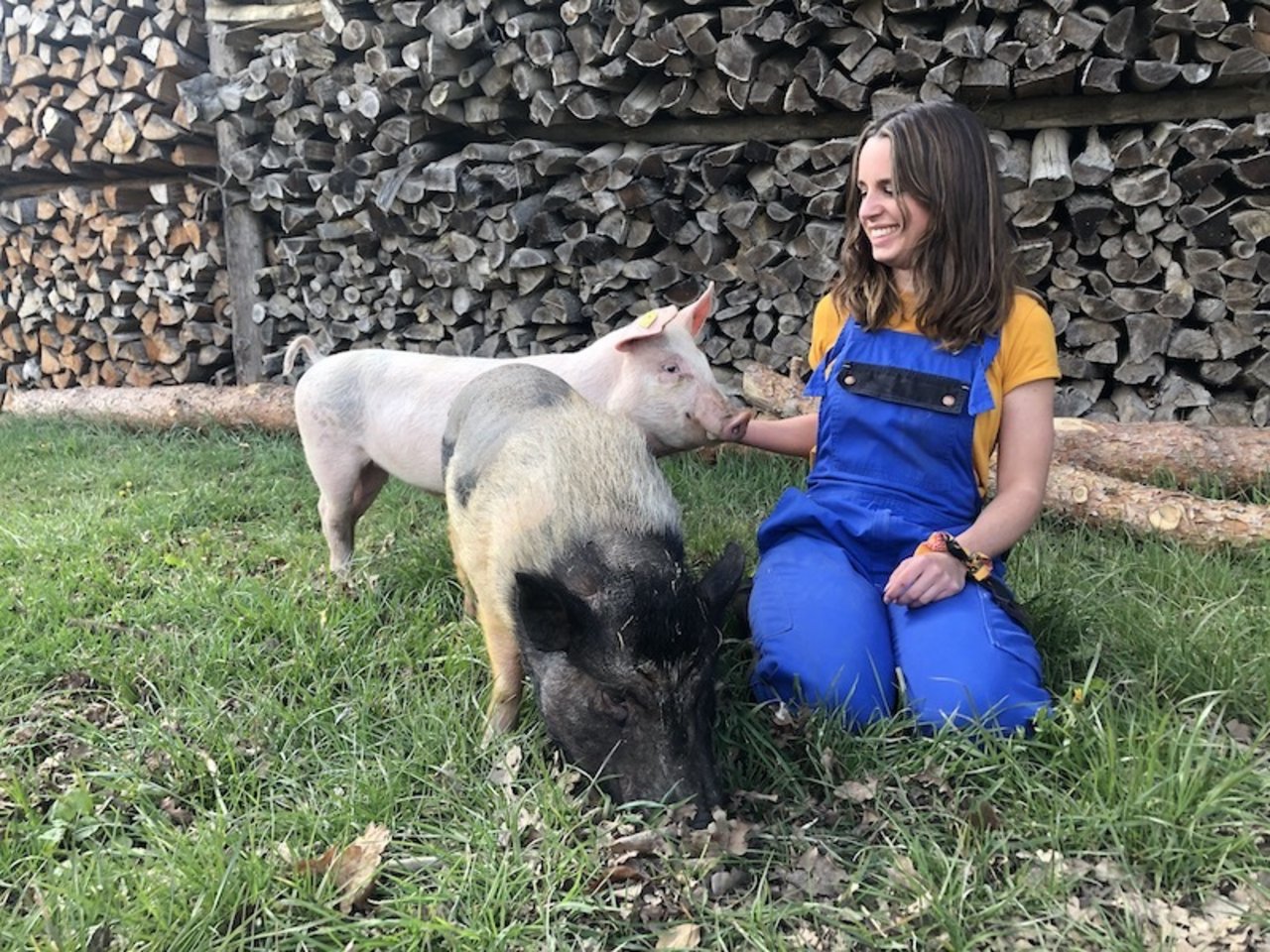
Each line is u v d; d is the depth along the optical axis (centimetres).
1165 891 107
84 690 152
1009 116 254
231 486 273
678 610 116
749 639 153
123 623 175
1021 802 118
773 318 284
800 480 249
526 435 143
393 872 113
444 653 163
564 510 129
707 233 281
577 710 120
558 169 295
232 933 102
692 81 272
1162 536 205
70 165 391
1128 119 244
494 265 306
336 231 335
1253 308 242
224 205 361
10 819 123
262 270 362
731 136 281
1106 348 256
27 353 443
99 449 333
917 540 148
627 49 271
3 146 405
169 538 222
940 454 147
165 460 308
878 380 147
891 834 118
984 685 131
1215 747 122
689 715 117
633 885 109
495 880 106
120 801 126
